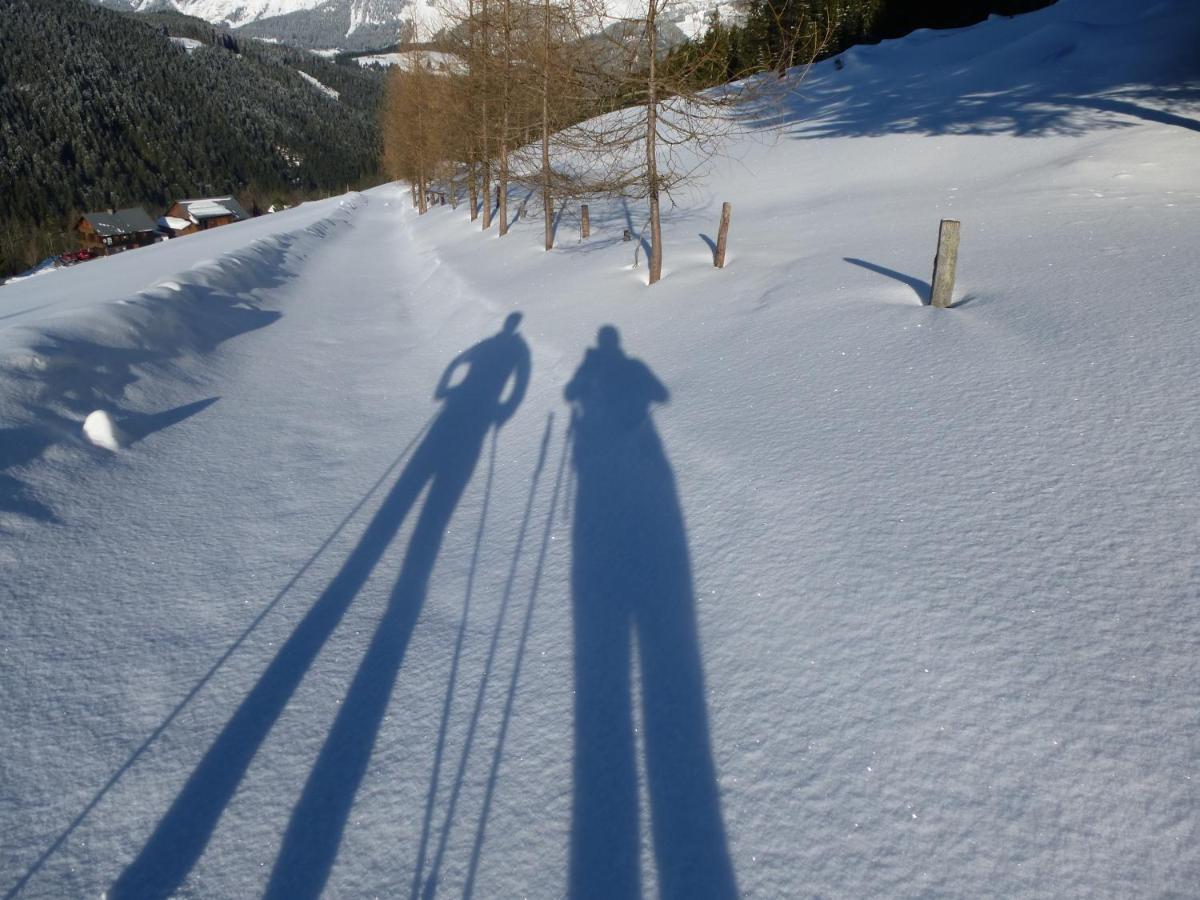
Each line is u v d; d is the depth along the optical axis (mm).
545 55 11188
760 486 3852
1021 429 3666
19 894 2178
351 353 9422
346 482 5348
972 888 1813
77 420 5453
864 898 1870
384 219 40625
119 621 3465
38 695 2939
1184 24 17641
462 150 20891
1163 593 2479
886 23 37250
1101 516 2914
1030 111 15406
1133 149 10594
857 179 13945
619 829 2279
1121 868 1757
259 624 3561
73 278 18906
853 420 4250
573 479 4863
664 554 3648
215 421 6328
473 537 4438
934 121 16984
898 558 3002
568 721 2777
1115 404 3660
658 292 8367
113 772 2635
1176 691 2137
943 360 4668
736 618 3018
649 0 7836
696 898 2002
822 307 6309
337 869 2285
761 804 2211
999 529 3000
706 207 14805
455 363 8328
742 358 5754
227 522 4566
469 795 2516
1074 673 2283
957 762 2129
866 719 2361
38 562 3732
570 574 3799
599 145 9156
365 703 3027
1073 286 5391
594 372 6555
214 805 2523
